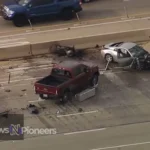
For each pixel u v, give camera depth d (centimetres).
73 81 9619
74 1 14838
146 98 9631
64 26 14338
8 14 14388
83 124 8650
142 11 15438
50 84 9650
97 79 10381
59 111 9188
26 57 12294
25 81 10769
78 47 12575
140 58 11056
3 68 11644
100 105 9388
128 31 12812
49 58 12131
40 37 13412
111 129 8419
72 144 7938
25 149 7862
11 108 9406
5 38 13500
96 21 14638
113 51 11425
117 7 16062
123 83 10419
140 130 8338
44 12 14612
